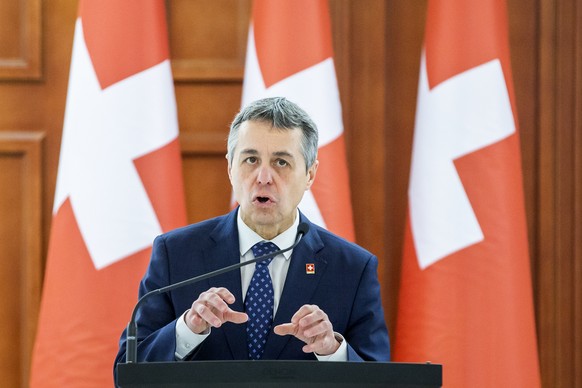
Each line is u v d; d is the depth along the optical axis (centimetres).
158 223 845
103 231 836
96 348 826
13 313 945
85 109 848
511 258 844
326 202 849
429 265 853
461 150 855
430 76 873
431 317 848
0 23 955
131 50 853
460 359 838
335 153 859
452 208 851
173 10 965
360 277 591
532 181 959
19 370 942
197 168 959
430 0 884
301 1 866
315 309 501
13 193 949
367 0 961
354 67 962
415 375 448
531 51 964
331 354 517
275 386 439
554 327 947
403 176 962
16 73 948
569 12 954
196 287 574
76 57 862
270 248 582
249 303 572
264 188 550
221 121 960
